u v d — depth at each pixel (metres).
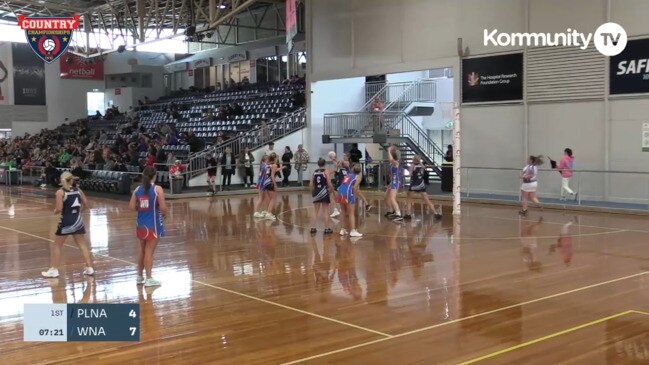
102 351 6.01
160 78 45.38
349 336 6.41
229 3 28.56
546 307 7.43
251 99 32.91
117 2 31.52
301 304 7.73
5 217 16.97
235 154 25.06
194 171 24.30
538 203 16.75
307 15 27.20
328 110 27.72
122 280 9.16
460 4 21.52
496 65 20.69
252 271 9.72
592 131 18.52
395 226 14.66
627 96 17.69
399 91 27.91
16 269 10.04
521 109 20.14
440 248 11.62
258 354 5.88
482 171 21.25
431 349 5.96
